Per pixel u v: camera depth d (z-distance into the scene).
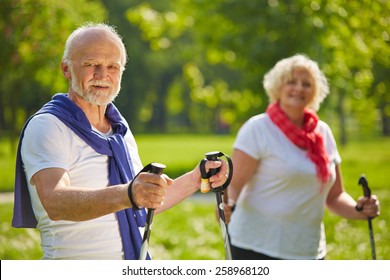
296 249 8.62
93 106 6.60
